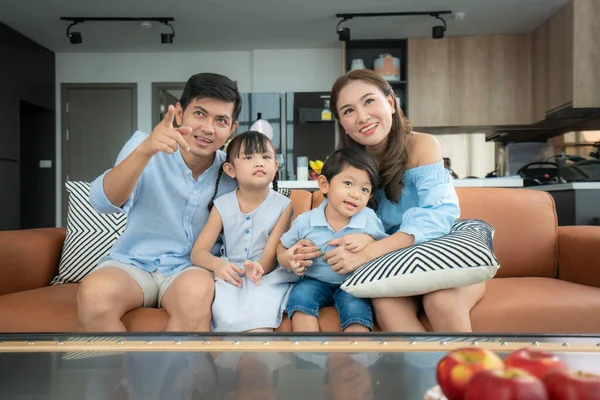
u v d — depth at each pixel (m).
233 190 1.68
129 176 1.40
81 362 0.80
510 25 5.60
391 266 1.31
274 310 1.38
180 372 0.75
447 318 1.30
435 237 1.47
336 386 0.70
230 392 0.68
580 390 0.44
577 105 4.77
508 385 0.43
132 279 1.45
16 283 1.70
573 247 1.78
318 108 5.98
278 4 5.09
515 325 1.38
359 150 1.54
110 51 6.65
